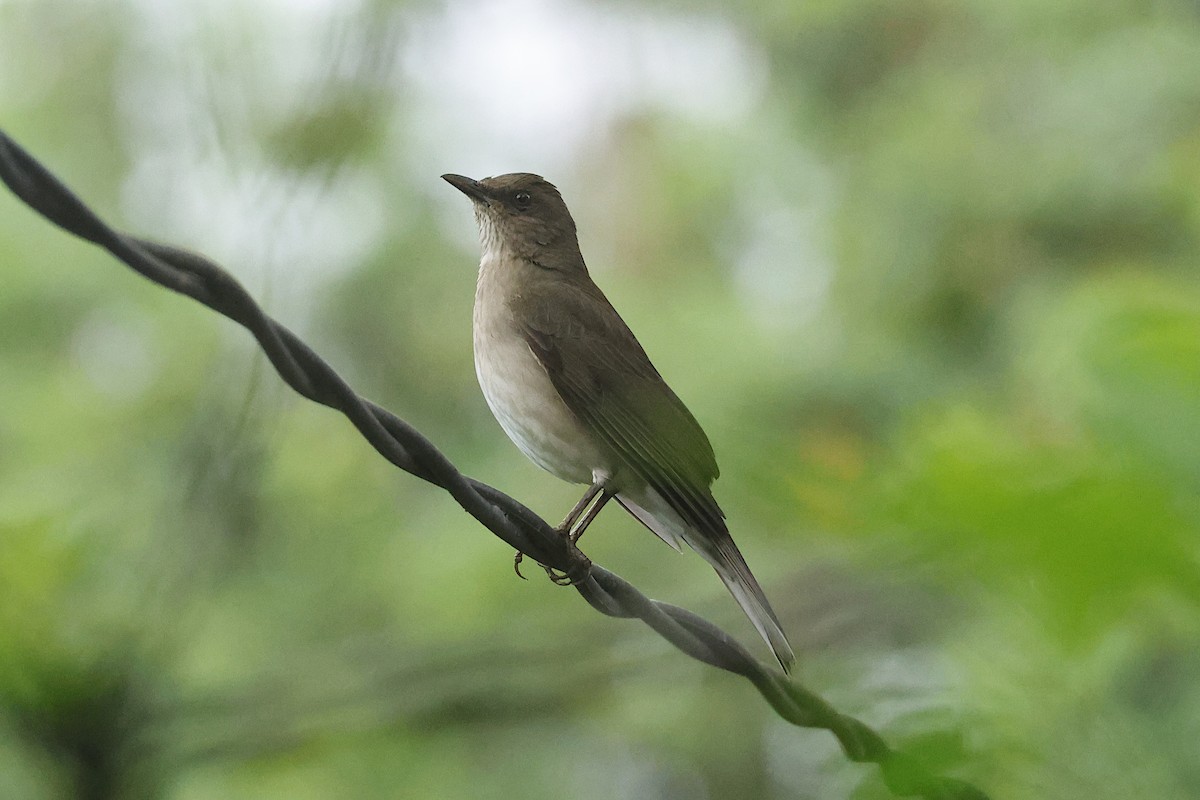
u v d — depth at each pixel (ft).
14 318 48.39
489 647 21.48
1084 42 48.16
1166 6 48.11
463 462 48.06
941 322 46.83
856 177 49.52
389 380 48.80
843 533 12.25
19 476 44.04
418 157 49.39
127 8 50.11
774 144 51.62
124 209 48.62
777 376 43.96
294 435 45.44
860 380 43.52
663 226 52.39
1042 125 47.60
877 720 16.35
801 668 17.85
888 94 50.39
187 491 23.54
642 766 48.62
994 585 11.57
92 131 49.98
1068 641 11.41
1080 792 17.92
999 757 17.53
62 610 14.62
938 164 47.70
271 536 43.73
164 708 14.93
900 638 17.54
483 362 28.09
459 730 36.14
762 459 13.06
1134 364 11.30
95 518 21.02
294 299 46.24
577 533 26.23
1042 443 11.56
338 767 40.29
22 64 50.60
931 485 11.11
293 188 32.01
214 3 41.68
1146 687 18.40
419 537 45.96
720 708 43.80
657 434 25.59
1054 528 10.56
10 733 13.89
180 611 18.02
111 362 47.80
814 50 51.62
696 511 24.63
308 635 43.19
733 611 24.90
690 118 53.42
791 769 43.62
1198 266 44.75
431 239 49.26
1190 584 10.41
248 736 19.66
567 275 29.09
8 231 49.06
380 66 33.06
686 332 46.62
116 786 14.03
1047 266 46.83
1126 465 10.68
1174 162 45.62
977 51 49.47
